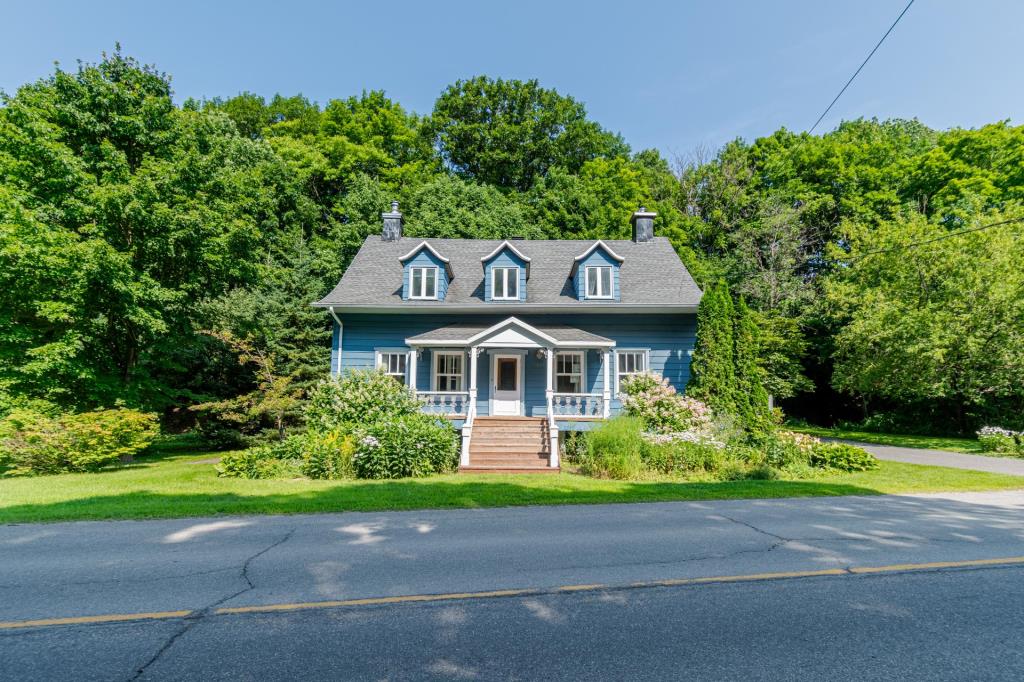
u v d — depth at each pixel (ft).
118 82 57.82
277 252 97.09
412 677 10.47
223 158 64.80
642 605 14.28
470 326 59.26
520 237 101.24
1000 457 50.14
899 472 40.65
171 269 57.47
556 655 11.43
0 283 46.26
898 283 71.51
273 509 26.45
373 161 124.77
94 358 53.47
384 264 66.33
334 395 48.06
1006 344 61.57
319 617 13.47
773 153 129.18
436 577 16.48
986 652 11.78
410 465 39.78
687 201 124.88
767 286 98.53
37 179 49.78
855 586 15.79
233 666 10.96
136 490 32.04
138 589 15.42
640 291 61.21
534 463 45.03
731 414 51.21
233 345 62.34
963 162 101.60
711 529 22.72
